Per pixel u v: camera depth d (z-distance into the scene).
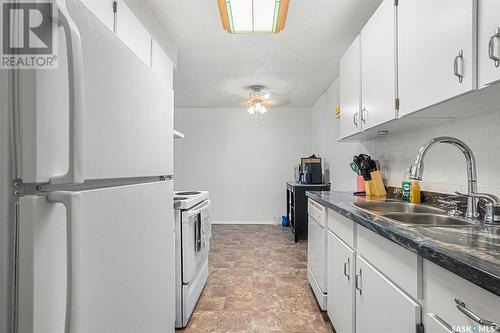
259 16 1.86
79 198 0.53
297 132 5.27
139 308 0.85
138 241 0.85
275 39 2.49
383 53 1.56
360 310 1.34
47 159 0.52
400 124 1.65
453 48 1.02
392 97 1.46
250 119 5.30
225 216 5.30
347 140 2.62
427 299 0.84
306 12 2.07
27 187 0.51
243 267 2.98
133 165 0.82
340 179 3.58
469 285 0.68
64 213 0.56
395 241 0.97
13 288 0.49
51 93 0.53
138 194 0.85
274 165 5.28
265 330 1.84
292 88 4.03
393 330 1.02
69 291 0.51
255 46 2.63
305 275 2.76
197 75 3.44
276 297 2.30
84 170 0.57
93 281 0.62
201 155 5.30
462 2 0.97
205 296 2.33
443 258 0.73
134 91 0.83
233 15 1.85
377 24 1.63
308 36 2.43
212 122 5.30
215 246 3.77
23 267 0.49
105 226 0.67
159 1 1.94
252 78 3.58
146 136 0.91
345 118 2.23
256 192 5.29
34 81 0.50
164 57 2.18
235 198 5.30
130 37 1.65
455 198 1.51
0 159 0.49
